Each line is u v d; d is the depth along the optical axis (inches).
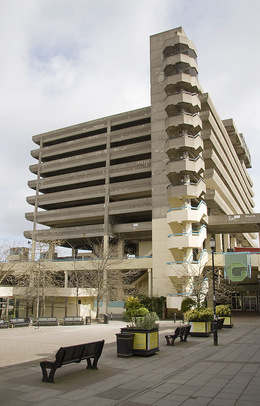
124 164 2222.0
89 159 2368.4
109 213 2180.1
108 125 2369.6
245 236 2842.0
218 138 2096.5
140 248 2411.4
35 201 2481.5
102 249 1952.5
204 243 2212.1
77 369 412.5
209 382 346.9
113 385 338.3
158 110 2059.5
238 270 1596.9
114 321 1384.1
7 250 1827.0
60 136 2566.4
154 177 1977.1
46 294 1568.7
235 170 2706.7
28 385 337.4
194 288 1373.0
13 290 1673.2
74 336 761.6
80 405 273.7
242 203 2952.8
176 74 1717.5
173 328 989.2
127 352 492.7
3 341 673.6
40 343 642.2
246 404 270.5
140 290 1984.5
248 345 629.6
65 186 2518.5
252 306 2212.1
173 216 1573.6
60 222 2500.0
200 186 1660.9
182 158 1643.7
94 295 1688.0
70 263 2044.8
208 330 777.6
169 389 321.4
